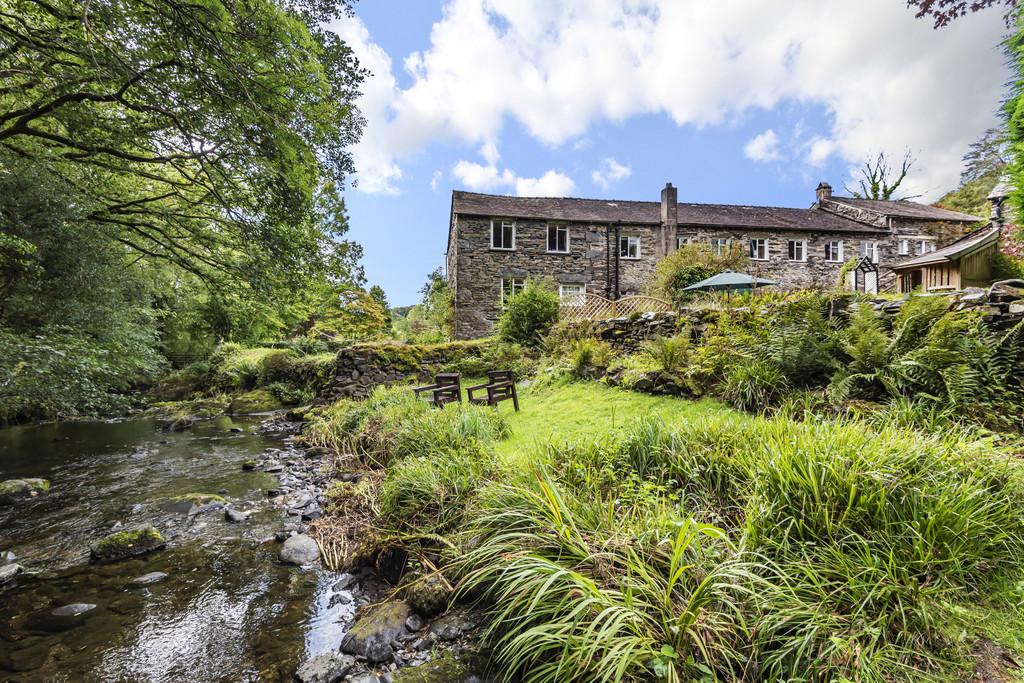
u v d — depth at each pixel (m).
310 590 3.39
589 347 8.66
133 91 6.15
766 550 2.43
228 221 8.42
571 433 5.23
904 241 19.97
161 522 4.78
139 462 7.40
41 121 6.70
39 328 6.41
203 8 5.10
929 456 2.72
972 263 9.29
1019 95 8.12
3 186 5.64
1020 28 7.26
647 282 17.34
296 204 7.50
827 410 4.39
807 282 18.64
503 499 3.29
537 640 2.26
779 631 2.04
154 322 12.78
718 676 1.93
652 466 3.73
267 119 6.15
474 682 2.31
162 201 9.42
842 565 2.21
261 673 2.52
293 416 11.60
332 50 7.10
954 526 2.31
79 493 5.78
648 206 20.48
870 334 4.49
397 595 3.12
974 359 3.73
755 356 5.46
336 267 9.19
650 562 2.44
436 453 4.99
